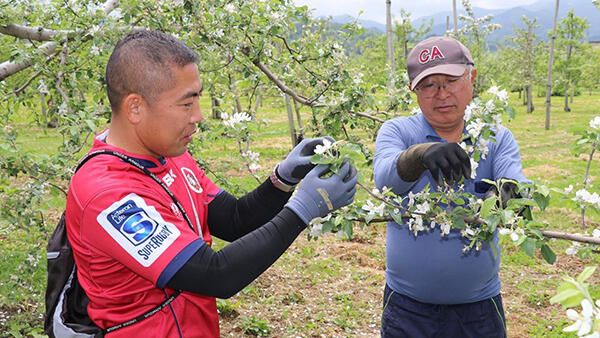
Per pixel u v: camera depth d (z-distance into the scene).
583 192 1.67
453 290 2.08
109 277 1.29
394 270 2.20
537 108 39.91
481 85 11.50
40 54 3.92
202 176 1.72
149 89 1.27
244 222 1.65
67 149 3.53
